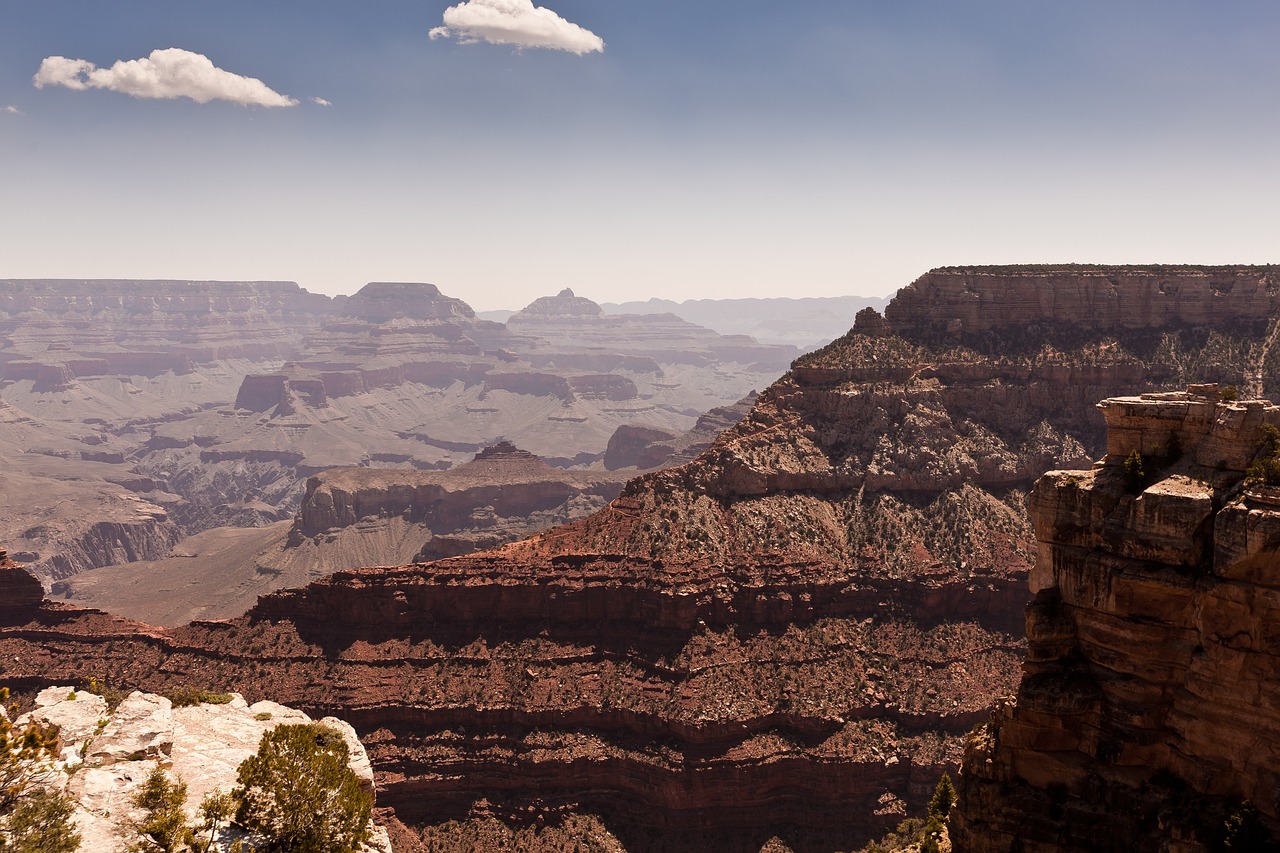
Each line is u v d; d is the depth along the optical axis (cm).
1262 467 4234
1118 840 4469
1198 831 4175
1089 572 4691
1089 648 4716
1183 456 4650
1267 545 4056
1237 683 4191
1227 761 4238
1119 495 4666
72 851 4441
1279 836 4022
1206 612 4278
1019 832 4728
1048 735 4719
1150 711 4481
